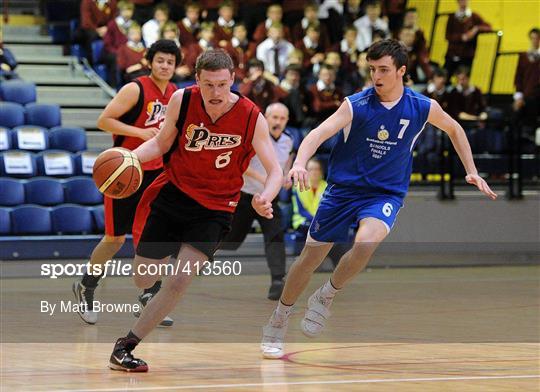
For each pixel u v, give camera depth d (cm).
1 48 2797
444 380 927
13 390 860
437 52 3500
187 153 1009
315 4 3253
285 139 1794
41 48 3139
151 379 930
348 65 3025
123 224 1363
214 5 3306
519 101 3086
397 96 1060
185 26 2998
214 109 987
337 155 1086
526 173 2931
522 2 3500
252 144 1009
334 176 1086
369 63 1051
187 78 2798
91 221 2328
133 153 1009
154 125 1376
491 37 3431
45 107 2589
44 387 877
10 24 3328
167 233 1044
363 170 1073
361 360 1068
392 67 1042
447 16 3481
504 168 2914
